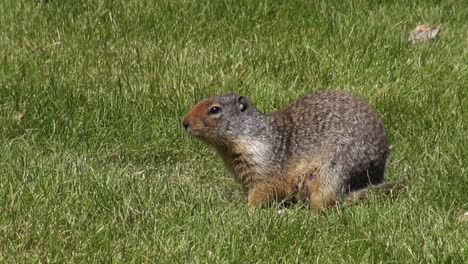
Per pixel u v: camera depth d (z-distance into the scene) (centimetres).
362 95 1356
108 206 1054
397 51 1485
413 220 1020
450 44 1536
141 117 1299
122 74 1391
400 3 1688
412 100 1344
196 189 1148
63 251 951
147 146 1262
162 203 1084
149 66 1416
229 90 1362
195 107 1116
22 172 1120
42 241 970
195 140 1269
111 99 1315
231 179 1209
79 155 1224
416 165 1193
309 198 1114
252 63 1441
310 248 965
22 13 1588
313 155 1108
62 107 1307
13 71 1397
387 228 1008
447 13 1667
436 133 1253
